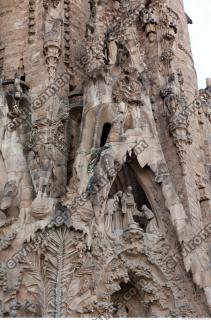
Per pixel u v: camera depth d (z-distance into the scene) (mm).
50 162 12750
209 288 12367
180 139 15859
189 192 15273
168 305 12609
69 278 11305
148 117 14359
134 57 15891
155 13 19000
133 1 19312
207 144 18594
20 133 13602
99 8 17406
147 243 12914
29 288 11266
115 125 13625
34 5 17641
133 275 12781
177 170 15523
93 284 11594
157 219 13445
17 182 12320
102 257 12266
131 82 14602
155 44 18156
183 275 12711
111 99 14289
